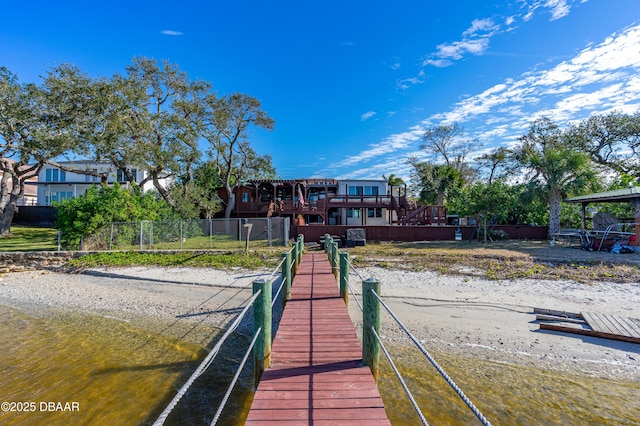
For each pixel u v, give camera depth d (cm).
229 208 3228
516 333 746
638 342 670
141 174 3581
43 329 873
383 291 1071
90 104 2266
